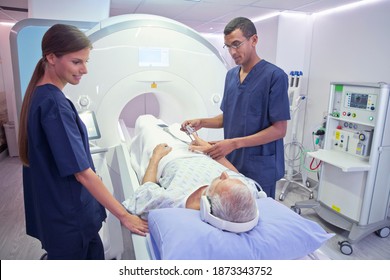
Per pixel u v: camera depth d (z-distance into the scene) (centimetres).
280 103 142
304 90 355
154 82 194
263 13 336
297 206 273
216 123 180
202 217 91
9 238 227
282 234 89
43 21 179
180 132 180
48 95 98
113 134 189
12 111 450
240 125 154
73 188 108
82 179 102
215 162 132
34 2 194
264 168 151
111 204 104
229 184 88
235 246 83
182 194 109
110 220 172
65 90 172
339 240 234
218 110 214
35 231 125
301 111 358
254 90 147
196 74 203
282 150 157
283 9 312
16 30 175
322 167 262
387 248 225
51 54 96
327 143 269
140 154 176
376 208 230
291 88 331
